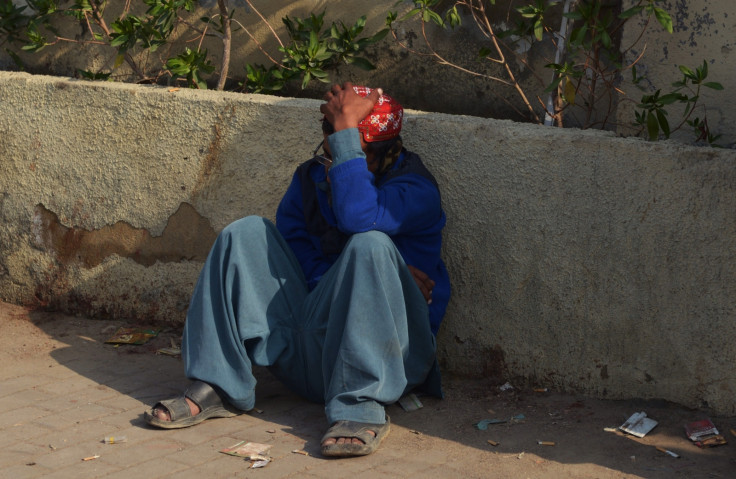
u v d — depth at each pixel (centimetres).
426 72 398
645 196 297
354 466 272
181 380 350
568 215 313
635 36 338
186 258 399
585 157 307
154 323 412
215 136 383
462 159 333
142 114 396
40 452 281
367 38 400
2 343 389
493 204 328
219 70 446
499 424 304
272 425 305
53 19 480
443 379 346
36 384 342
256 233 307
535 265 322
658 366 304
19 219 432
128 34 426
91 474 266
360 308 285
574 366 321
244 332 302
